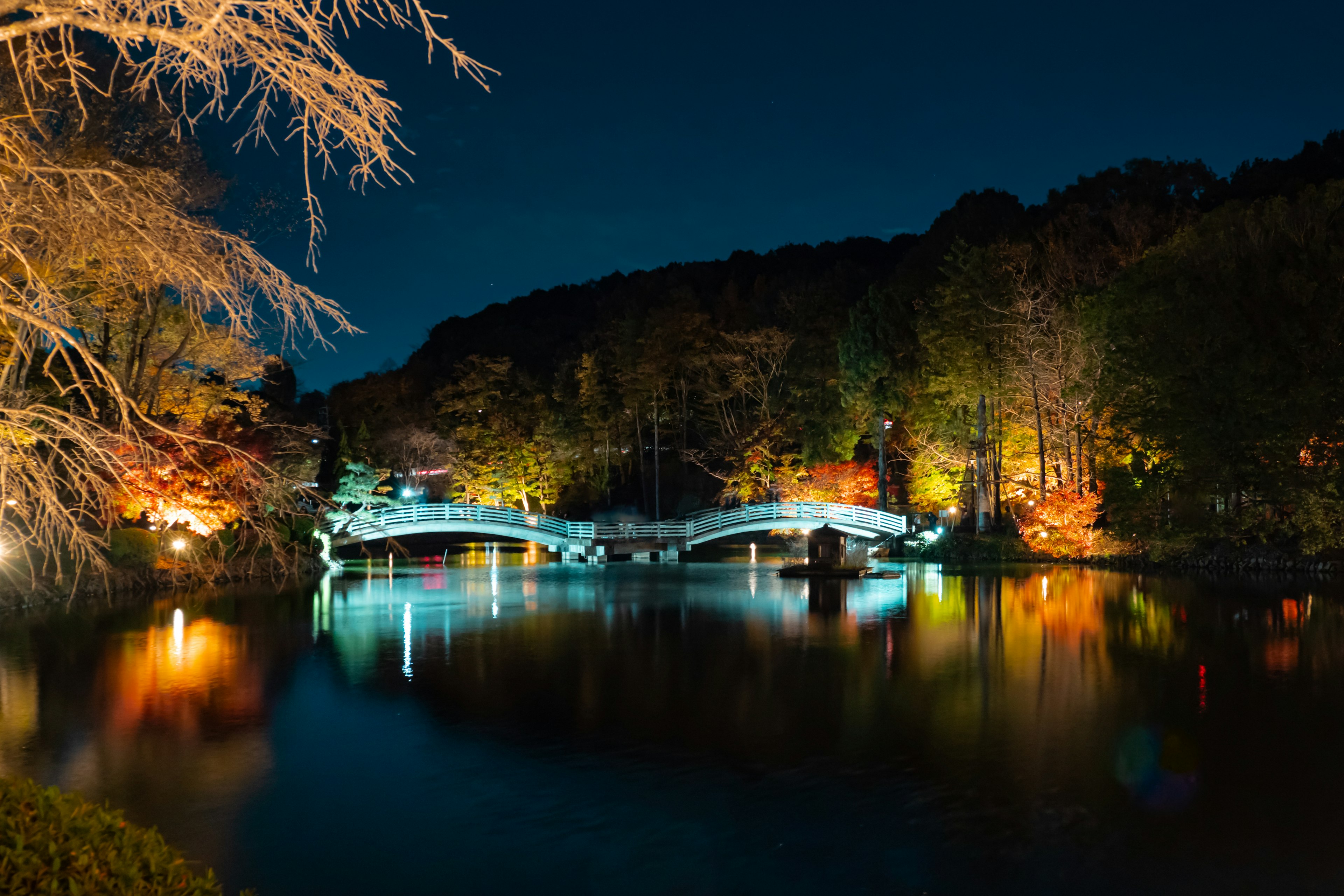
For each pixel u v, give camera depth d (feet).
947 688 48.39
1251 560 107.45
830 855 27.40
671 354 226.99
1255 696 45.91
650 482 241.76
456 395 234.99
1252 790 32.48
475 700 46.60
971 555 140.56
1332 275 103.86
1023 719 42.06
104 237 18.54
